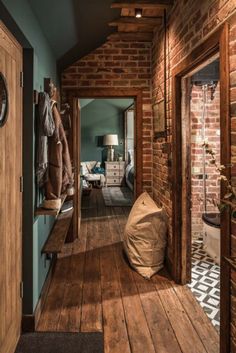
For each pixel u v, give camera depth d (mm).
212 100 4070
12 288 1923
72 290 2812
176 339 2082
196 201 4207
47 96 2264
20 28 1808
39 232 2447
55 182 2375
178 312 2422
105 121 9844
